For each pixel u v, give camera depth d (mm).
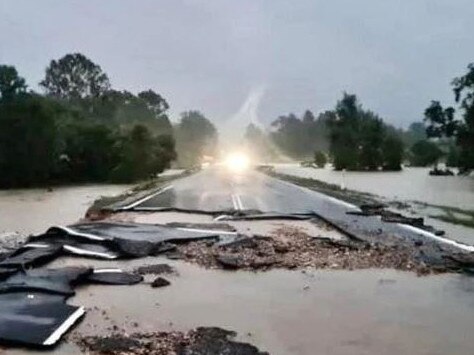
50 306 9352
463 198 35656
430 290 11227
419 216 23891
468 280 12117
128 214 24188
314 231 19750
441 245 16203
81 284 11422
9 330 8109
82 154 53938
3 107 46219
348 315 9461
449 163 84688
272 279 12109
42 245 15039
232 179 55906
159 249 15117
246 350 7680
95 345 7828
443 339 8281
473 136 67188
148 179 56250
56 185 49688
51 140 48000
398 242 16641
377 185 50875
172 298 10492
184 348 7742
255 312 9609
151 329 8633
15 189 44281
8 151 45812
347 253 14953
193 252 14984
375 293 10961
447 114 70562
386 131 98375
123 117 115250
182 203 29062
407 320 9203
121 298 10430
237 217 22953
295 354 7609
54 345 7770
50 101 58031
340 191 39406
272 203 29453
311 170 93812
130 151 54062
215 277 12297
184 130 155875
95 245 15461
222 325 8859
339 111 103062
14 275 11430
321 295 10781
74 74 121438
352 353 7680
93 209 25328
